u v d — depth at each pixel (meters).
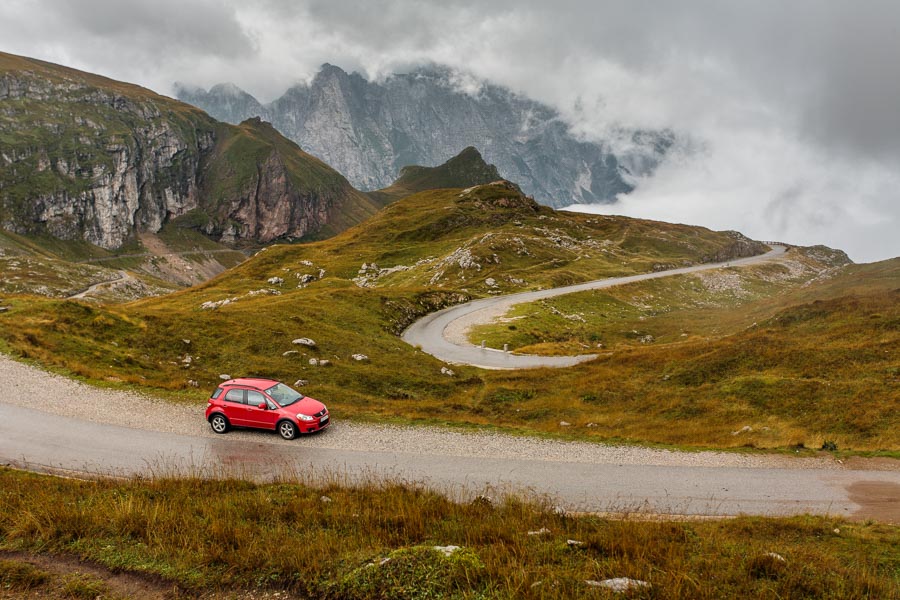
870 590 10.02
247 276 166.12
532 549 11.24
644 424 33.53
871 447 25.36
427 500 15.54
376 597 9.28
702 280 144.12
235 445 23.06
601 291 118.06
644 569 10.35
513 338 77.00
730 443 27.42
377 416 28.83
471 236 190.12
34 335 37.72
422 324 86.94
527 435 26.77
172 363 43.41
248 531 12.04
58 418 24.67
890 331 42.81
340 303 80.94
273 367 46.28
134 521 12.14
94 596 9.41
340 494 16.06
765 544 13.34
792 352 42.19
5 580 9.70
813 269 187.75
